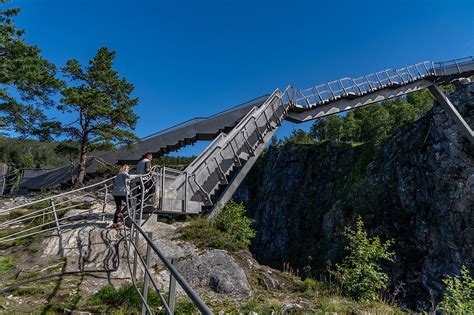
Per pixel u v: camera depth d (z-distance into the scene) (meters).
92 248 8.34
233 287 7.93
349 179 54.19
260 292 8.21
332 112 26.81
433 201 34.53
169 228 11.20
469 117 34.44
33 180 23.91
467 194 30.84
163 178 10.50
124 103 21.72
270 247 67.38
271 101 21.48
